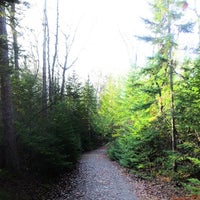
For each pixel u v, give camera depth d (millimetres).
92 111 41719
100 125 41969
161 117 17703
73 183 14789
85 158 26797
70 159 17453
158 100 17484
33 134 13805
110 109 40188
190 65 15102
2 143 11914
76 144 18359
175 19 15297
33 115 15383
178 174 15375
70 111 23344
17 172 11891
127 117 22875
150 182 15891
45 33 23062
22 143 13039
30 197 10641
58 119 16828
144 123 19219
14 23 10531
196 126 13383
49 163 14438
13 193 10195
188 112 13812
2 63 11367
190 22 15266
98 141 42375
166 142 18500
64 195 12383
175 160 15367
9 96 12000
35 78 18391
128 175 18031
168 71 16047
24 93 16250
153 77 17250
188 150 15305
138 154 19969
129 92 23844
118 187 14445
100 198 12266
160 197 12555
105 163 23641
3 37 11086
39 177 13383
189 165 15383
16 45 11562
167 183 15188
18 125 13469
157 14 16000
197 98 13406
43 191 12062
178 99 14742
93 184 14898
